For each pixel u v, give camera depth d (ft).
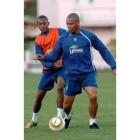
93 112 101.14
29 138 93.45
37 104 108.58
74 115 124.67
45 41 108.27
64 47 99.91
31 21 465.06
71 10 434.30
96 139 91.45
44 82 108.78
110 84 220.64
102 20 445.37
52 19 435.12
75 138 92.68
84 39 99.25
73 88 101.35
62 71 107.65
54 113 129.29
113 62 100.37
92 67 100.73
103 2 447.01
